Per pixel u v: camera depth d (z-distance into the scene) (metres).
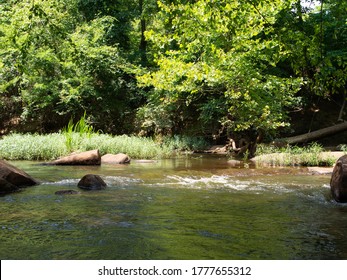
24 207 5.26
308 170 9.82
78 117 22.66
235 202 5.71
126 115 22.91
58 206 5.32
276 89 12.38
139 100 23.22
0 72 19.67
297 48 6.07
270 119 13.13
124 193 6.45
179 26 6.20
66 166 10.89
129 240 3.76
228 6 5.60
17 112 23.70
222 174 9.07
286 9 7.45
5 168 6.94
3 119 23.67
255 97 11.91
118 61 21.70
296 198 6.07
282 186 7.30
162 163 12.09
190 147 17.94
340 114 16.48
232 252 3.45
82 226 4.26
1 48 15.52
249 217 4.76
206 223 4.44
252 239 3.83
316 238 3.88
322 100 19.03
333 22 12.39
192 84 13.05
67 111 20.83
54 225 4.29
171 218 4.66
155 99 19.19
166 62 9.66
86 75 20.91
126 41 24.89
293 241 3.78
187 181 7.94
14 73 21.59
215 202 5.70
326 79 6.58
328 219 4.69
